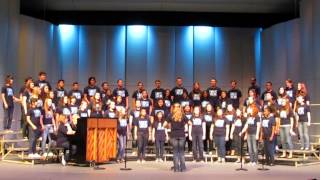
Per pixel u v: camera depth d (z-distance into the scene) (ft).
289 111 41.96
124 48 57.67
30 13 54.60
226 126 41.81
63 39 57.26
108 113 41.75
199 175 31.81
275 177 31.07
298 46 50.55
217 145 41.63
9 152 41.32
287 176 31.63
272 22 56.70
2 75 46.19
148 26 57.57
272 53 54.75
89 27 57.67
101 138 37.91
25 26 50.70
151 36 57.67
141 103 45.42
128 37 57.57
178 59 57.77
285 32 52.65
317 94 46.14
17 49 49.16
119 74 57.47
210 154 43.09
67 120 38.86
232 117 43.14
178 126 34.22
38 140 43.11
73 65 57.31
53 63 55.52
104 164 38.75
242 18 56.65
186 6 54.03
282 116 42.09
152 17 56.49
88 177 30.07
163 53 57.72
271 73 54.95
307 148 41.96
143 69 57.41
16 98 45.27
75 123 39.14
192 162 41.24
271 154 39.01
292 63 51.29
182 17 56.54
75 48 57.36
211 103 47.32
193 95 48.08
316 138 45.80
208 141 45.14
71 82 57.11
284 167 37.50
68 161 38.52
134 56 57.52
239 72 57.98
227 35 57.93
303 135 42.19
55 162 39.29
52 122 40.16
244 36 58.08
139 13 56.24
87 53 57.62
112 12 56.03
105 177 30.17
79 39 57.57
